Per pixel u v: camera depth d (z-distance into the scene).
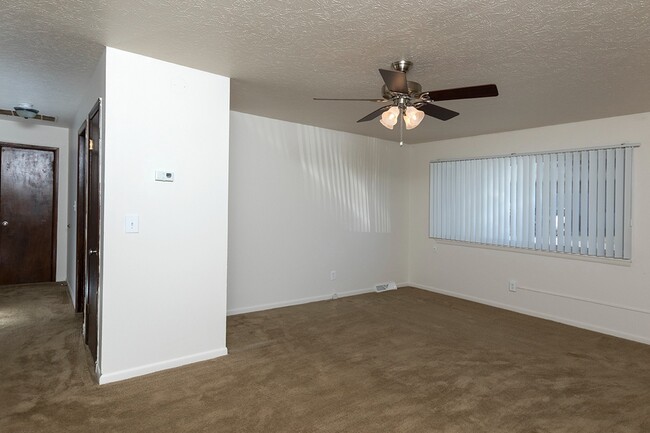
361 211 5.66
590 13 1.98
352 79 3.14
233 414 2.35
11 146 5.39
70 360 3.03
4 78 3.28
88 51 2.69
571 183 4.34
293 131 4.89
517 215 4.81
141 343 2.82
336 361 3.19
